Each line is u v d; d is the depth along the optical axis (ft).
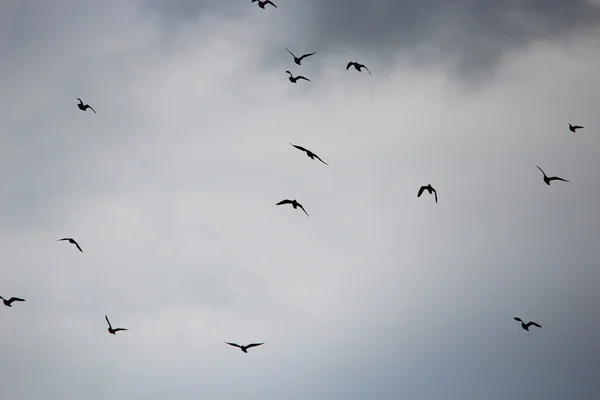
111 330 236.43
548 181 281.13
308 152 239.71
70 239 240.73
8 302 256.32
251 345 213.25
